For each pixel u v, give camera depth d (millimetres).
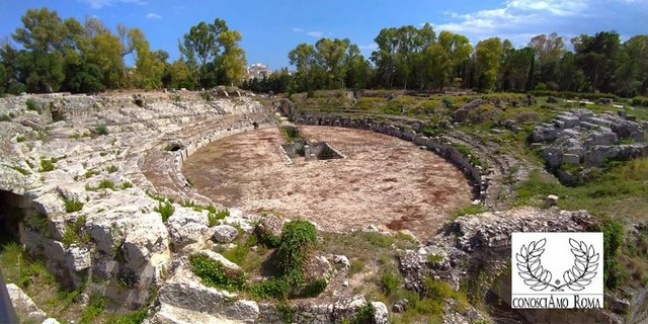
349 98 69250
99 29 67438
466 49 76250
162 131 43031
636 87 66500
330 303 11492
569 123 36781
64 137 32844
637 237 15625
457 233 15445
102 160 28641
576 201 19750
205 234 14398
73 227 13914
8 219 16234
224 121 53188
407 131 47906
